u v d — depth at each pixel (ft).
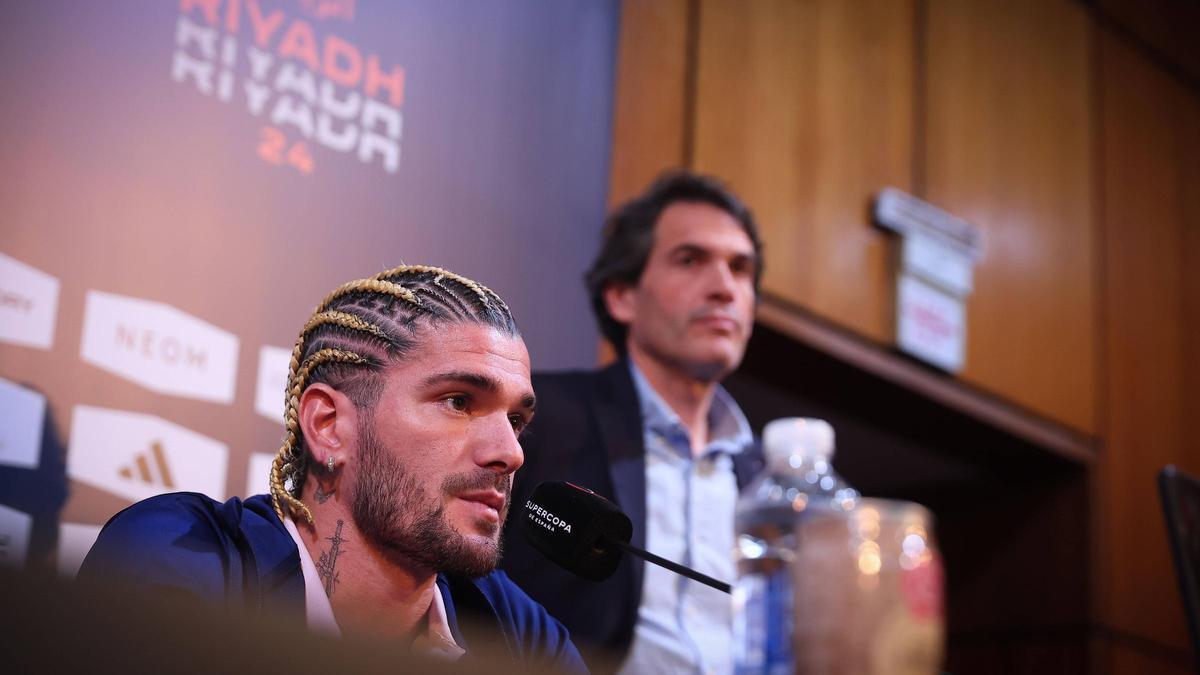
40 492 7.35
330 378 4.10
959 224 15.62
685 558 7.52
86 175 7.89
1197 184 19.58
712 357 8.14
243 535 3.90
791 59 14.48
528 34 10.63
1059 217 17.26
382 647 1.60
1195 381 18.52
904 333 14.69
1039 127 17.35
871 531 2.97
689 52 13.46
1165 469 7.32
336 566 3.97
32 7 7.85
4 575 1.45
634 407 7.86
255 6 8.88
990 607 17.11
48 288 7.61
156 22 8.38
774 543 5.08
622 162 12.45
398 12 9.73
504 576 4.90
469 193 9.91
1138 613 16.69
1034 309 16.58
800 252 14.06
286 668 1.53
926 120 15.85
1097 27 18.75
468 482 3.97
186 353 8.07
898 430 16.30
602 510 4.27
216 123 8.54
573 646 4.81
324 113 9.13
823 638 2.89
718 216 8.63
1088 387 17.02
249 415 8.27
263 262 8.57
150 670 1.48
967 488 17.71
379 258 9.23
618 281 8.73
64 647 1.46
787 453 5.16
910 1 16.10
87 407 7.61
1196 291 18.97
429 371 4.02
